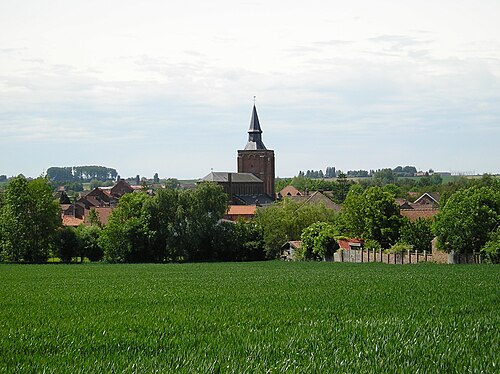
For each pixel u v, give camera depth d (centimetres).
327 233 10531
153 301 3631
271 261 10831
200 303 3472
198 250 11338
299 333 2125
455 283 4769
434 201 19788
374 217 10306
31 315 2872
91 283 5694
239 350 1802
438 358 1652
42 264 10831
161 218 11319
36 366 1625
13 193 11456
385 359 1645
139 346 1934
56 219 11650
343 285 4809
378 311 2920
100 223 13988
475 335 2017
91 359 1722
